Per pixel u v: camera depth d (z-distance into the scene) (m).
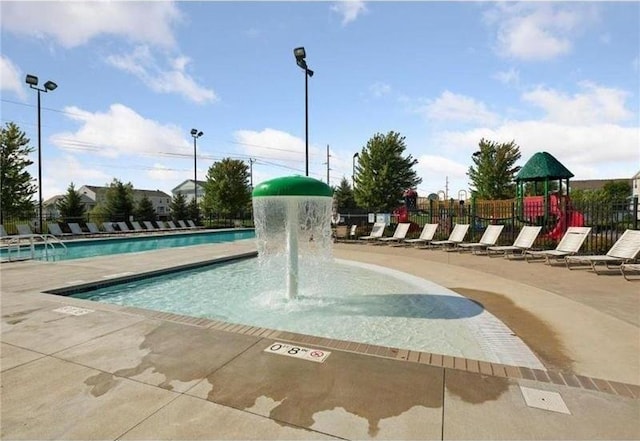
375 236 16.22
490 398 2.78
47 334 4.28
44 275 8.31
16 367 3.41
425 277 8.61
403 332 5.17
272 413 2.61
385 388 2.94
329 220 7.06
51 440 2.34
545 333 4.67
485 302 6.27
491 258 11.10
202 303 6.91
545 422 2.46
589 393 2.85
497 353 4.13
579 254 10.62
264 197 6.44
